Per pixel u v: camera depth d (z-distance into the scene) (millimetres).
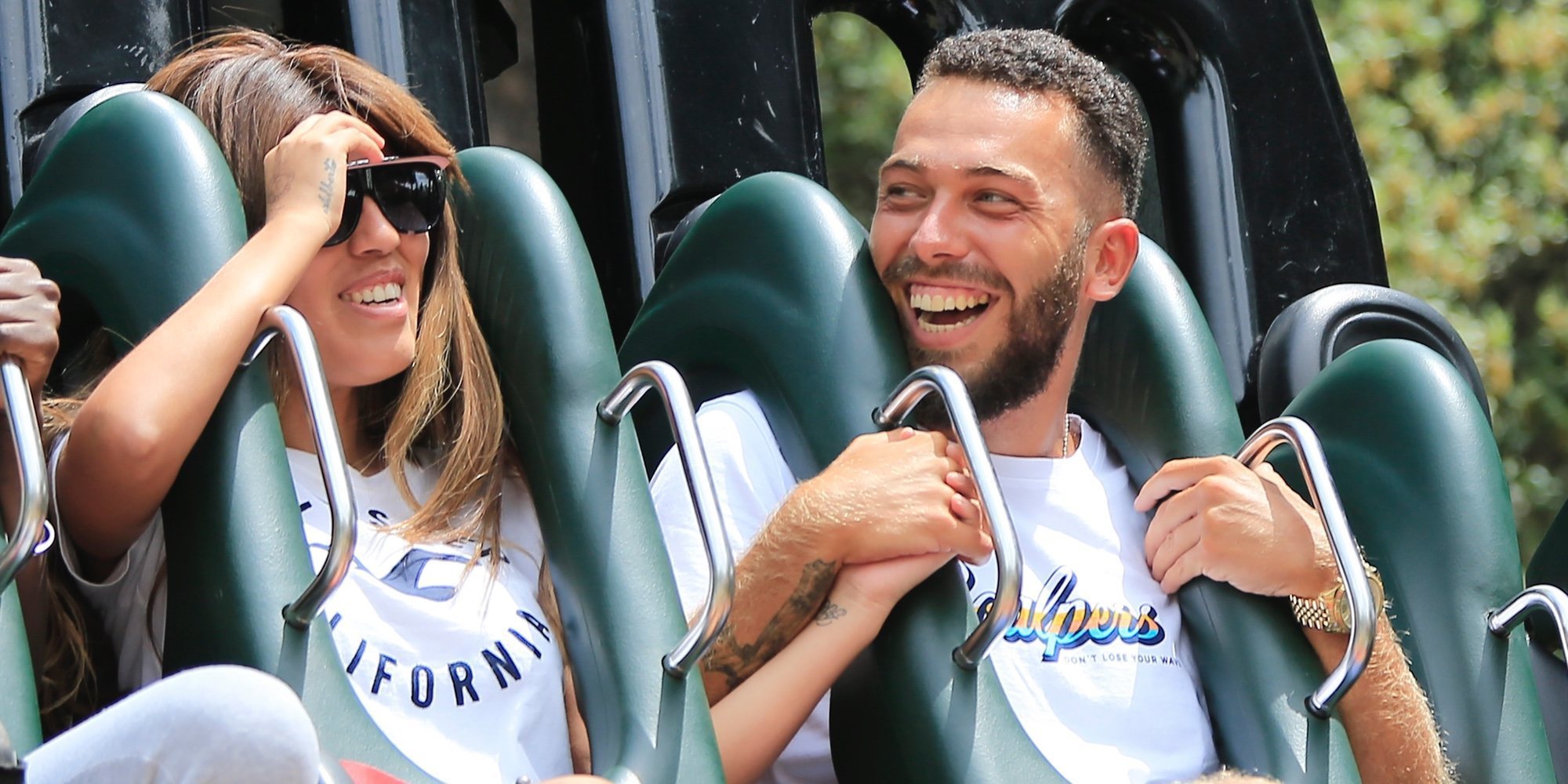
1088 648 7223
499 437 6699
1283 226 10820
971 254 7336
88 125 6441
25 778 4254
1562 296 21781
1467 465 7938
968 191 7383
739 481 7129
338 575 5594
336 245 6352
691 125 9500
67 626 6055
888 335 7238
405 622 6215
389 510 6551
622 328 9461
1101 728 7090
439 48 9141
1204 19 10859
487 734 6191
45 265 6469
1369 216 11070
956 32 10562
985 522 6711
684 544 6996
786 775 7051
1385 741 7387
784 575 6629
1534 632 9070
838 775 6918
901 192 7469
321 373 5688
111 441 5609
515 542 6684
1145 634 7348
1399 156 21094
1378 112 21219
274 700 4172
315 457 6500
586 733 6645
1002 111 7469
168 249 6090
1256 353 10539
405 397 6625
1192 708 7320
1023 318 7449
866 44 21547
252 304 5871
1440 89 21516
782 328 7266
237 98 6535
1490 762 7531
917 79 10828
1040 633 7172
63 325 6652
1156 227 11172
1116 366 8125
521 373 6816
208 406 5777
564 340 6777
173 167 6203
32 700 5324
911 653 6625
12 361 5457
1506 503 7957
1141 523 7758
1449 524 7852
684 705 6176
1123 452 8039
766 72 9820
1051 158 7500
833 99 21391
